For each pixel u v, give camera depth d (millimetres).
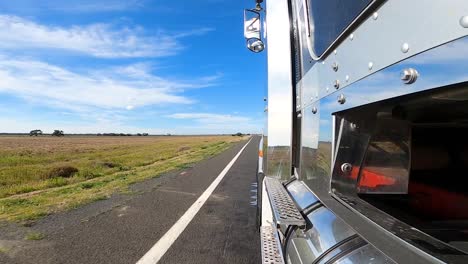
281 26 3143
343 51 1685
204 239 4805
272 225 3008
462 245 1235
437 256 1049
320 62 2100
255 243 4648
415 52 1063
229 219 5848
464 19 858
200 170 12766
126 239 4734
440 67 951
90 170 16359
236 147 31938
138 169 14023
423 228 1504
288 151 3072
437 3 958
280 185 2928
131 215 6000
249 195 7941
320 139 2080
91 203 6930
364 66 1436
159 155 27828
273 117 3152
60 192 8273
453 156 1952
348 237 1552
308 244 1826
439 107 1360
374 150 1715
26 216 5793
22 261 3926
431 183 1947
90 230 5105
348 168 1778
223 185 9305
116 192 8148
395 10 1179
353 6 1534
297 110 2908
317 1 2186
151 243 4598
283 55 3139
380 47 1291
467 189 1908
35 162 25031
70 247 4387
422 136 1970
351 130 1738
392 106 1435
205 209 6535
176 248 4434
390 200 1724
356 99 1519
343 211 1651
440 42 947
